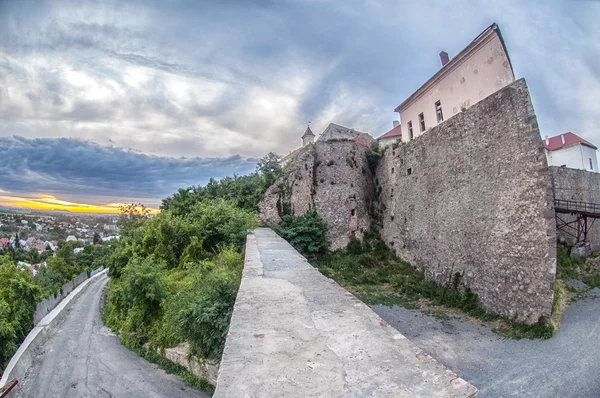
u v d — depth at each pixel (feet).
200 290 28.04
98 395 33.53
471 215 42.57
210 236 55.67
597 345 27.45
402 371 9.25
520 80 36.32
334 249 66.49
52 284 92.94
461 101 49.80
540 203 33.14
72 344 51.70
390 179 67.21
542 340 29.53
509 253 36.11
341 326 13.07
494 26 41.06
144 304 43.21
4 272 68.18
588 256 54.03
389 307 41.01
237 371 9.41
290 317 14.24
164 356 37.65
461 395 7.84
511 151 36.81
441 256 48.29
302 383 8.70
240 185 73.26
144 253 56.70
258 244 41.78
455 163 46.39
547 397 21.01
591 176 61.62
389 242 65.57
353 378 8.91
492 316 36.52
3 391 35.58
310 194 69.15
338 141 72.23
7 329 48.85
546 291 31.53
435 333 32.37
